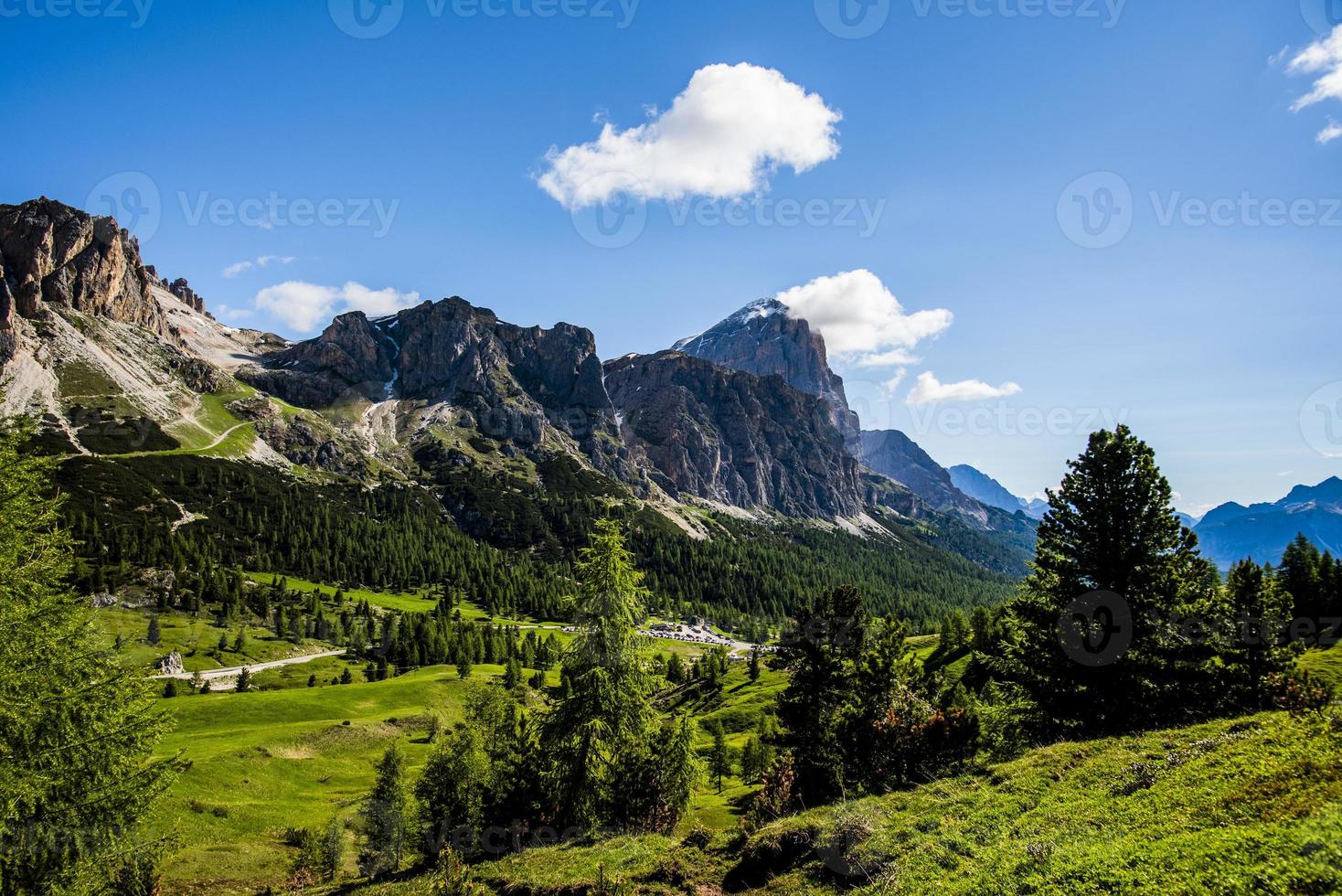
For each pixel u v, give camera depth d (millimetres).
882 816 19109
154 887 24844
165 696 93250
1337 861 9383
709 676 121938
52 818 18328
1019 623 32906
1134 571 28969
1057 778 18484
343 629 147875
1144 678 27828
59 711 18516
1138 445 30406
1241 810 12539
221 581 152125
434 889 22938
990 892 12727
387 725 84812
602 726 27266
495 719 48500
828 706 37750
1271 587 42125
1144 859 11664
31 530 20375
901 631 40062
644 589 29516
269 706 88250
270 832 50875
